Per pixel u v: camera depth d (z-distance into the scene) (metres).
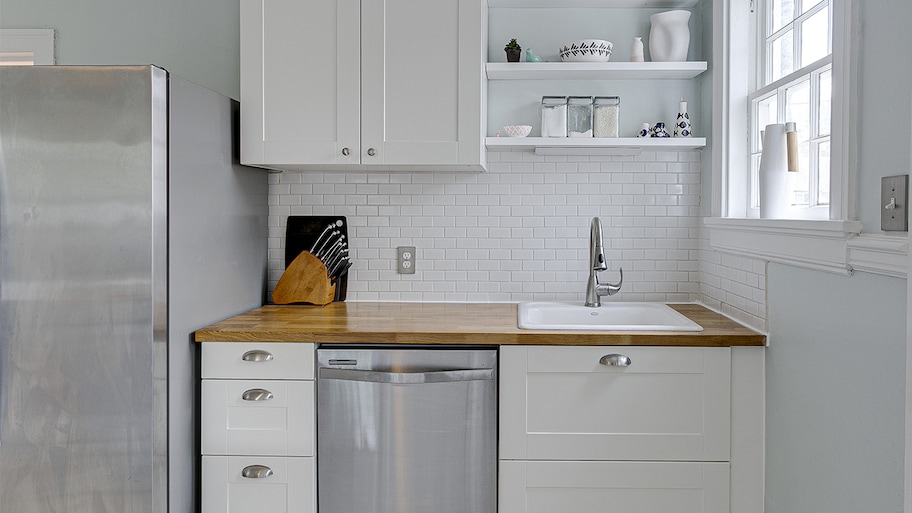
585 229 2.72
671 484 2.04
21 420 1.87
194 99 2.06
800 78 1.94
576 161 2.71
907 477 1.18
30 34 2.69
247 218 2.53
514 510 2.08
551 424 2.06
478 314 2.44
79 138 1.82
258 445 2.09
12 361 1.85
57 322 1.84
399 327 2.15
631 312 2.58
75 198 1.83
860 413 1.48
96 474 1.87
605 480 2.06
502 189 2.73
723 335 2.01
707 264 2.59
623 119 2.68
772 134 1.94
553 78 2.65
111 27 2.70
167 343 1.92
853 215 1.50
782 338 1.90
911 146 1.18
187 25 2.70
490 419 2.07
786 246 1.80
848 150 1.50
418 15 2.32
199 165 2.10
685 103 2.56
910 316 1.17
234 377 2.09
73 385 1.85
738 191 2.37
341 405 2.08
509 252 2.73
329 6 2.33
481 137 2.35
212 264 2.21
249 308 2.55
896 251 1.28
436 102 2.32
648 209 2.70
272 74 2.35
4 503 1.88
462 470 2.07
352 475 2.09
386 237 2.75
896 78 1.34
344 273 2.77
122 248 1.83
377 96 2.33
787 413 1.87
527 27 2.69
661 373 2.04
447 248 2.74
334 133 2.34
